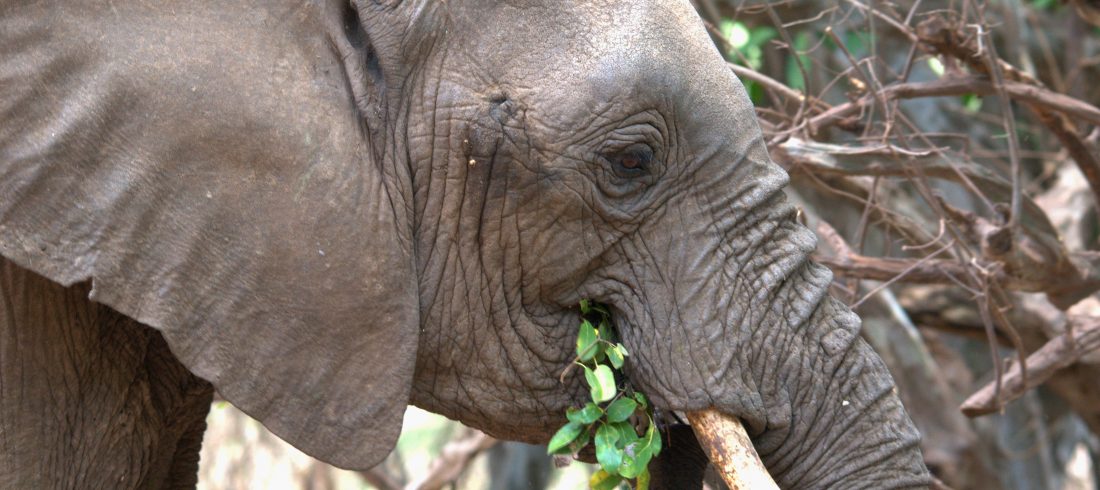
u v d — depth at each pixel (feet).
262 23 10.28
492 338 11.05
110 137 10.00
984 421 26.32
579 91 10.64
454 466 20.31
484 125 10.69
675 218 10.98
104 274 9.97
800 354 11.07
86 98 9.96
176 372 11.74
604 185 10.80
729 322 10.95
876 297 22.00
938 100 26.23
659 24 10.88
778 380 11.03
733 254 11.02
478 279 10.93
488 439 20.25
